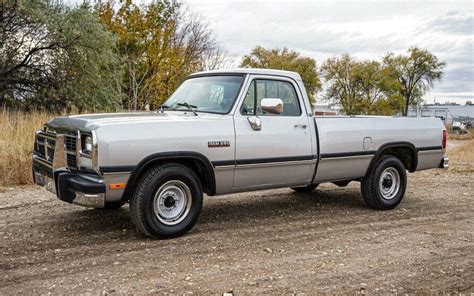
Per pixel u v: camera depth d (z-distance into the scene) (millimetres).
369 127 7172
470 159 17859
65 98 20125
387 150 7504
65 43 19547
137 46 22891
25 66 19844
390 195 7551
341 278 4355
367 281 4293
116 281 4172
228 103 5984
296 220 6652
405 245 5492
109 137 4965
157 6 23375
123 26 22859
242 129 5891
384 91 77312
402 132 7570
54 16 19219
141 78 23016
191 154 5465
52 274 4324
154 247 5184
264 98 6184
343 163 6941
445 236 5938
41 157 6004
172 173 5402
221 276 4344
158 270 4465
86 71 20000
